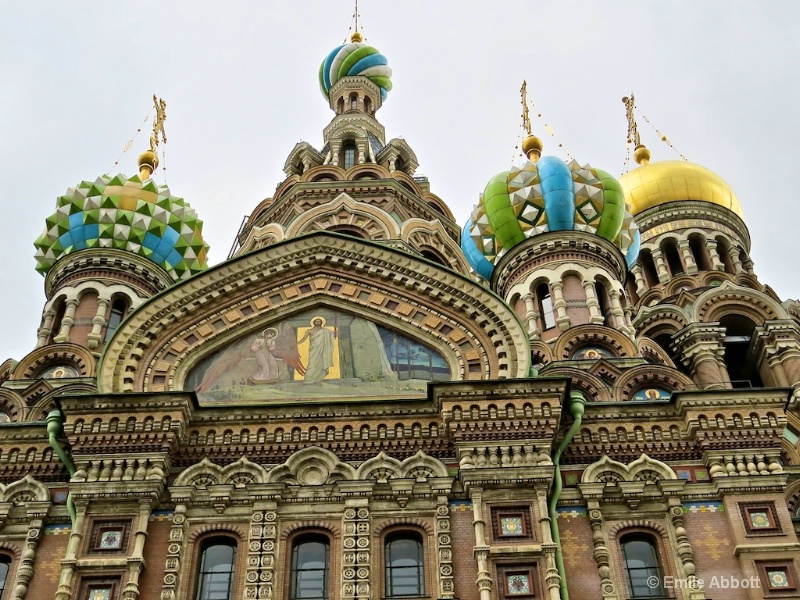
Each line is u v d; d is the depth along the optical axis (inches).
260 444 973.8
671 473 955.3
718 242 1887.3
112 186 1604.3
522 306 1443.2
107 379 1032.2
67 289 1481.3
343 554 886.4
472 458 944.3
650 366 1221.1
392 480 932.0
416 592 881.5
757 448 967.6
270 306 1117.7
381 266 1137.4
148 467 942.4
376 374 1056.2
